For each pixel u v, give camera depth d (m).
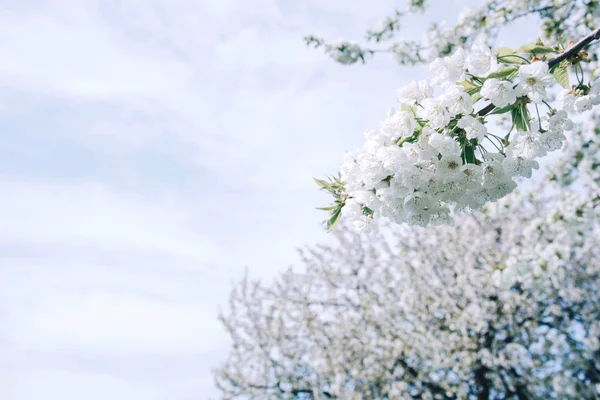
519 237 11.39
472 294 11.27
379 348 11.58
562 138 2.02
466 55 2.10
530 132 2.03
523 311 11.48
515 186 2.03
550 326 11.27
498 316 11.49
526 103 2.03
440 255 12.24
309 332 12.23
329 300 12.60
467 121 1.97
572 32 5.32
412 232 12.51
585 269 10.95
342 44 6.96
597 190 6.82
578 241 6.56
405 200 2.03
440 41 6.63
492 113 2.07
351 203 2.41
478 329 10.97
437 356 11.16
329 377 11.98
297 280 12.96
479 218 12.19
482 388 11.34
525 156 2.04
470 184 2.01
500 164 2.03
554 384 10.65
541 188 9.39
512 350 11.00
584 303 11.39
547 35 5.44
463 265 11.84
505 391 11.23
